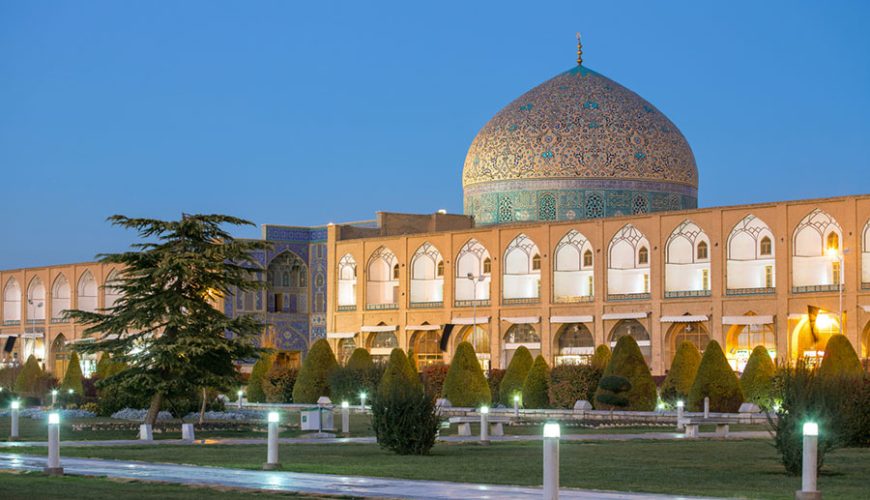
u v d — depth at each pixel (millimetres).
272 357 64938
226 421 43250
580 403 51312
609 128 74312
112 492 20266
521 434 39531
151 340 40062
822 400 24875
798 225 62125
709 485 22219
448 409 53438
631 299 67312
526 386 55469
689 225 65938
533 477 23328
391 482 22016
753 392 51125
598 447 32688
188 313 40156
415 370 56906
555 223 70375
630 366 51875
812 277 61812
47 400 59500
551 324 70000
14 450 31203
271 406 60188
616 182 74000
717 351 50312
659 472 24719
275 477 22984
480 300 72938
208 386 39938
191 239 40656
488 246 72812
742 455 29562
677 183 75312
